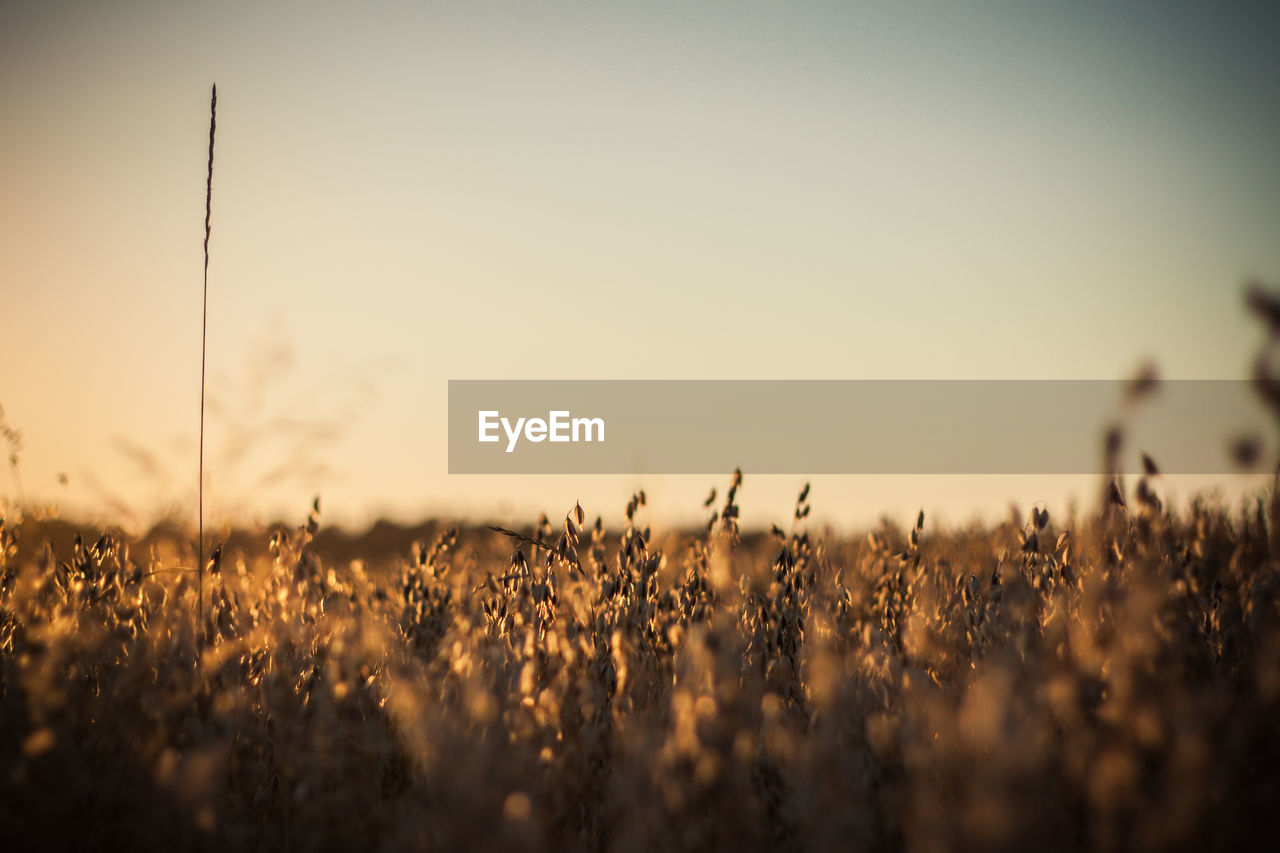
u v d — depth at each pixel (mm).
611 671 1362
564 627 1385
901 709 1270
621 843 1208
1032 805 1166
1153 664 1235
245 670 1365
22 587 1389
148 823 1245
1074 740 1212
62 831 1231
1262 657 1244
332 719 1312
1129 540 1373
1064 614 1352
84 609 1365
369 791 1288
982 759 1212
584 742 1286
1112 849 1153
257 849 1276
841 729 1256
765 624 1403
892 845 1204
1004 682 1230
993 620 1359
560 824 1263
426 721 1264
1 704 1273
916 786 1210
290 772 1285
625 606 1411
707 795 1206
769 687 1367
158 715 1283
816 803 1199
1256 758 1201
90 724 1297
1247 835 1160
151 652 1336
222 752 1264
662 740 1248
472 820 1187
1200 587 1336
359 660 1392
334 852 1260
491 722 1268
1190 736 1156
